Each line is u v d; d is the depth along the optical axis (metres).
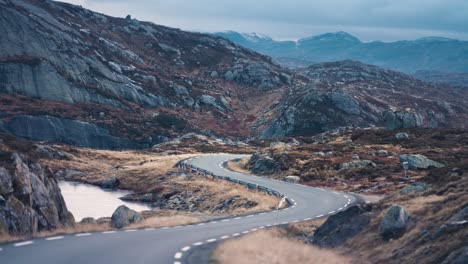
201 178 55.03
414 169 52.50
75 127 108.31
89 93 133.12
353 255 19.28
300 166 58.50
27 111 107.69
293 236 25.42
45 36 142.25
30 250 15.63
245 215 31.89
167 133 123.06
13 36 134.88
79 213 42.56
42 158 74.00
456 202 19.16
